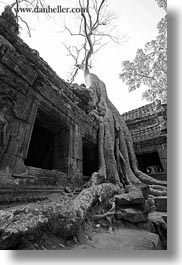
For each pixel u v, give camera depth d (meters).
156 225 5.61
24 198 5.58
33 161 11.90
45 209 3.86
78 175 10.02
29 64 6.99
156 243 4.30
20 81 6.56
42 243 3.30
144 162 23.06
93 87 18.25
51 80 9.20
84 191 7.07
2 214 3.19
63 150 9.84
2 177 5.34
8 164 5.71
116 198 6.85
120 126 16.03
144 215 6.16
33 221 3.24
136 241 4.25
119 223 5.91
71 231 3.98
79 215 4.76
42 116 8.82
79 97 13.06
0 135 5.62
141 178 14.06
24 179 6.14
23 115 6.63
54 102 8.71
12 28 6.77
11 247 2.79
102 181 10.45
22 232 2.86
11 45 6.43
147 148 17.53
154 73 12.65
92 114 14.33
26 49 7.36
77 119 11.17
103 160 12.45
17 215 3.31
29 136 6.85
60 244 3.53
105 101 16.78
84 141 12.42
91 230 5.05
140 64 13.77
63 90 10.46
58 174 8.39
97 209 6.59
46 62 9.16
